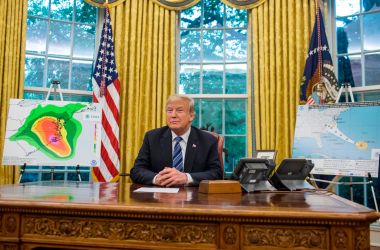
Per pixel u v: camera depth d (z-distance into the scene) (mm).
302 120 3297
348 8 3891
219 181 1474
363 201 3596
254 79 3861
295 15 3773
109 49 3816
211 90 4211
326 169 3076
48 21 4016
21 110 3117
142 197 1272
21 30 3660
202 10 4281
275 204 1096
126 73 3910
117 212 1055
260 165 1576
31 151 3037
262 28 3857
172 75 3982
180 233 1030
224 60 4223
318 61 3549
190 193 1435
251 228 988
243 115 4129
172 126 2008
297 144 3250
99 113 3297
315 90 3547
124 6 4012
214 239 1012
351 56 3828
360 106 3086
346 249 915
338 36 3924
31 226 1125
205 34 4262
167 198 1245
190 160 2025
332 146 3104
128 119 3834
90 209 1066
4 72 3502
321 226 943
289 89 3701
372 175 2895
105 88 3709
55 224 1110
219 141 2330
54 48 4027
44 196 1265
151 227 1048
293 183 1700
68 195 1314
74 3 4160
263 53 3826
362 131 3018
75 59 4105
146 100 3891
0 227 1133
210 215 997
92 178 3666
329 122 3174
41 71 3943
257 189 1582
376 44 3689
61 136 3135
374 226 3383
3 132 3422
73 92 4027
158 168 2062
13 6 3602
